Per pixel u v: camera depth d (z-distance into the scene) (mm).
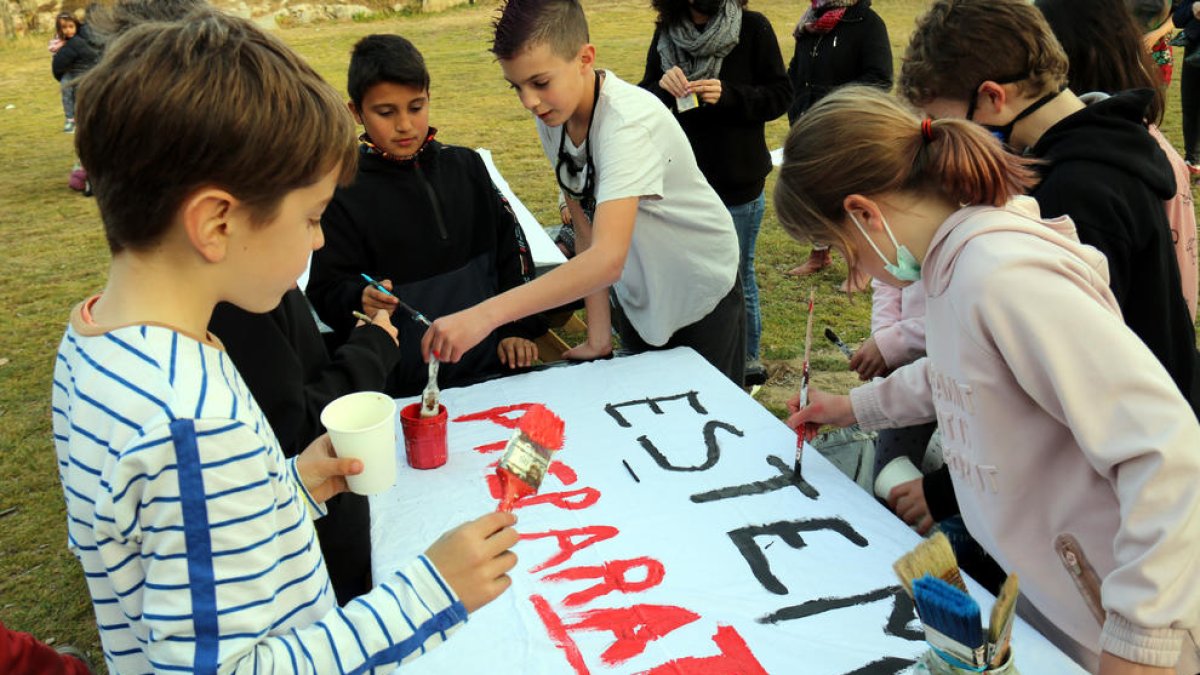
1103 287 1482
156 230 995
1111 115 1943
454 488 2090
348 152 1097
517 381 2617
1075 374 1349
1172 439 1274
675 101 3893
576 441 2275
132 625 1028
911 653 1550
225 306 1816
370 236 2771
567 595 1721
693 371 2648
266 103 974
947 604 1169
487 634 1632
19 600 2883
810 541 1855
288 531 1107
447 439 2289
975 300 1452
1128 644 1316
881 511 1946
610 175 2379
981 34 1984
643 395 2506
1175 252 2105
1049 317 1372
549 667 1553
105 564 993
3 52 14180
